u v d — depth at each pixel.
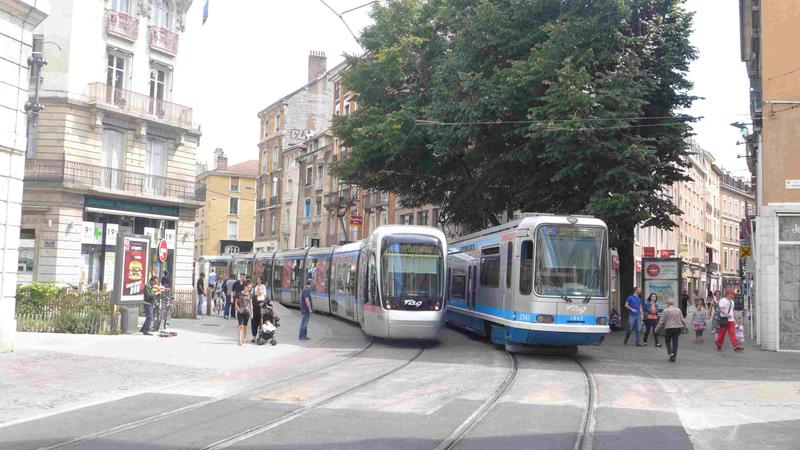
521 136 24.05
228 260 51.81
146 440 8.02
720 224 81.94
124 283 20.56
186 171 39.91
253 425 8.94
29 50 16.22
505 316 18.25
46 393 10.96
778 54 21.75
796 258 21.14
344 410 10.08
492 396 11.54
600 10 22.06
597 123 20.92
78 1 34.22
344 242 30.66
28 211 32.97
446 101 25.77
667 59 23.59
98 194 34.53
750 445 8.64
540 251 17.14
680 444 8.48
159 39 38.34
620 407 10.88
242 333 18.70
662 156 24.36
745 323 31.20
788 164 21.41
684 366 16.94
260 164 75.25
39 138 33.44
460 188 29.81
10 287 15.55
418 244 19.86
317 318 30.36
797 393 12.77
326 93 68.44
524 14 23.52
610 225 22.55
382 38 29.88
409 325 19.16
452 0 26.25
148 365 14.25
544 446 8.13
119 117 35.81
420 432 8.73
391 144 27.69
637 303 22.55
